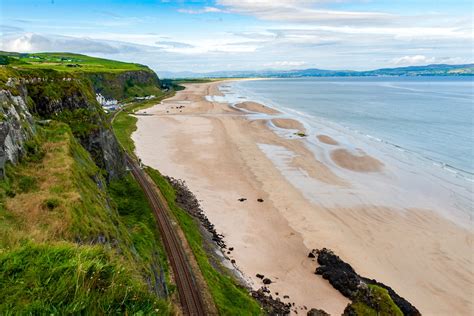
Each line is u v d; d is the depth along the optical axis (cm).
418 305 2878
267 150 7306
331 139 8325
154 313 1046
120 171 4519
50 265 1022
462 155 7056
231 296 2595
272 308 2714
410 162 6594
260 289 2964
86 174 2652
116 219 2506
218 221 4172
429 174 5950
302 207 4591
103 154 4078
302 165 6331
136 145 7462
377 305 2648
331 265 3288
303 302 2864
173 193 4644
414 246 3719
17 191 1956
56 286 948
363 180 5650
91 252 1153
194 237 3412
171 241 3148
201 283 2583
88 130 3909
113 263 1129
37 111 3581
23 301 898
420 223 4225
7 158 2127
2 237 1447
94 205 2198
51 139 2936
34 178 2150
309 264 3378
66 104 3984
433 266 3394
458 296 2995
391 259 3494
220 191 5081
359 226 4122
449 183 5553
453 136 8644
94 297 955
